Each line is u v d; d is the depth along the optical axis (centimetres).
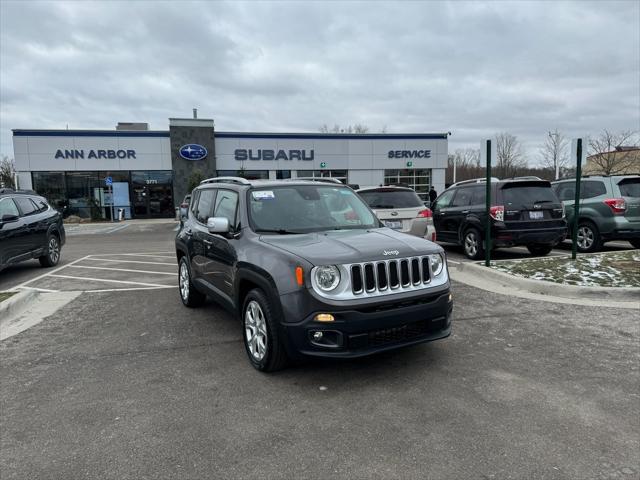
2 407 361
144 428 324
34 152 2791
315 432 315
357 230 478
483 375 403
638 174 1045
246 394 374
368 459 283
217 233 478
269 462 281
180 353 473
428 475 265
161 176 2966
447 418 330
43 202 1092
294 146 3075
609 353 451
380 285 379
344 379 399
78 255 1314
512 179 960
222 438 310
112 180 2898
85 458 289
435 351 461
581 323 543
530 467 271
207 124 2941
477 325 540
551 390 373
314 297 361
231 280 471
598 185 1037
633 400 354
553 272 757
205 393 378
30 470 278
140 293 758
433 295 396
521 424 321
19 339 529
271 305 389
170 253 1320
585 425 319
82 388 393
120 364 446
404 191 934
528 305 622
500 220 917
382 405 351
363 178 3195
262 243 429
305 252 385
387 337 379
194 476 269
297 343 370
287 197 506
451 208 1080
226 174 3008
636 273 730
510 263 851
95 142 2852
